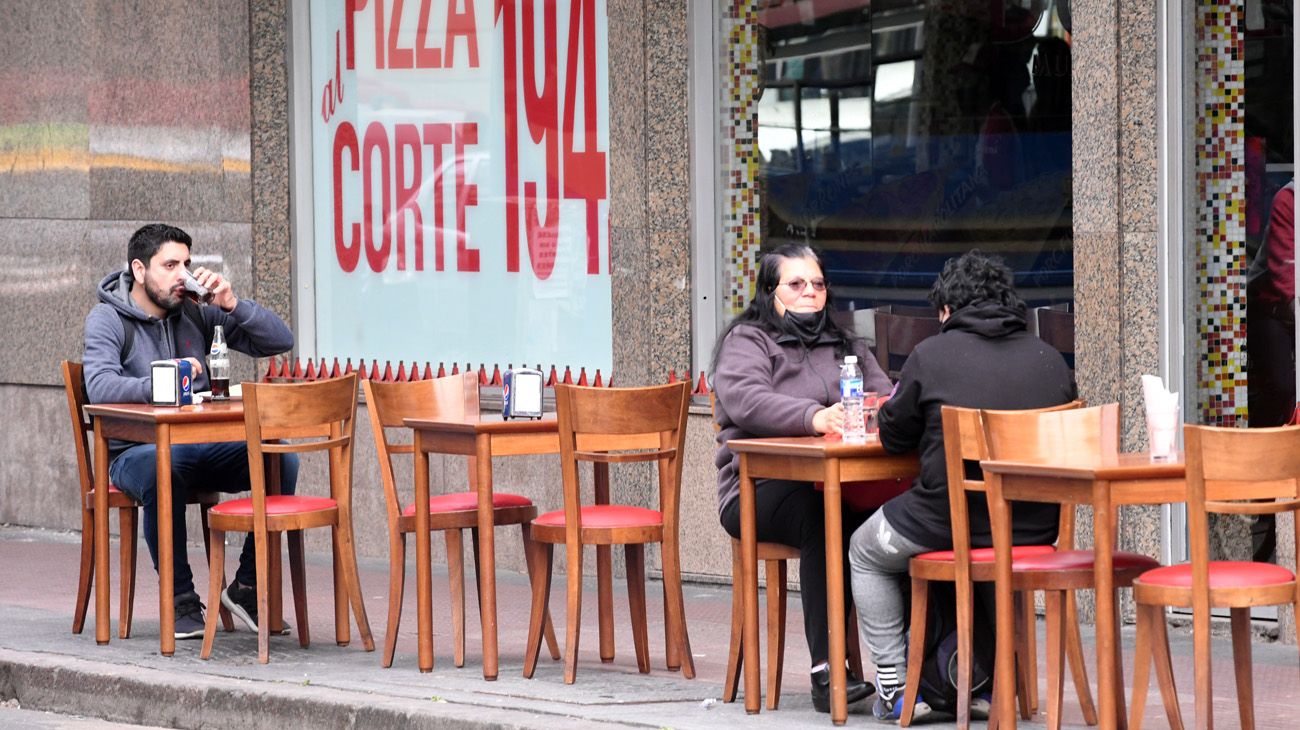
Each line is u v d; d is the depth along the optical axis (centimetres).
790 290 2025
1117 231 2402
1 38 3497
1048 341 2545
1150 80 2381
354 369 3234
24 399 3525
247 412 2198
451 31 3095
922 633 1825
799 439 1905
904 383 1819
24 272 3500
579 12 2948
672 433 2077
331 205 3250
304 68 3250
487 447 2095
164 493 2250
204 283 2467
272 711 2050
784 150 2761
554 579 2930
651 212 2825
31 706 2264
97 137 3384
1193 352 2411
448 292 3125
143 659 2273
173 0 3291
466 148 3091
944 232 2630
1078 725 1872
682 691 2042
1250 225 2373
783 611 1989
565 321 2992
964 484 1741
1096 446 1734
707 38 2786
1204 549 1599
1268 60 2350
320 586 2848
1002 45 2561
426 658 2169
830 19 2708
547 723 1869
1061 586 1708
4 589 2858
